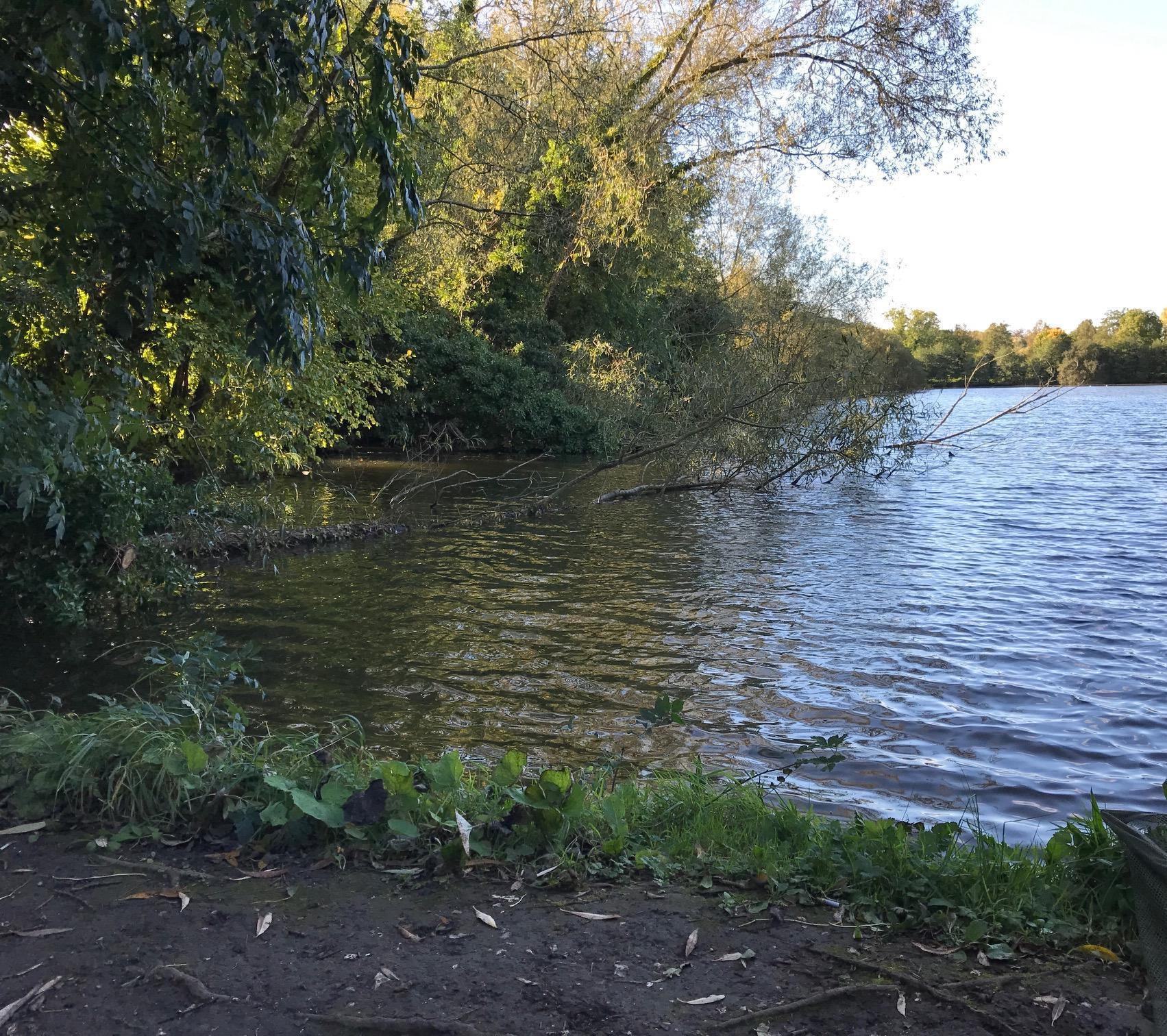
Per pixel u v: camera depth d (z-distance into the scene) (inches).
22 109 240.8
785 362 799.1
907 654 378.6
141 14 222.4
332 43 279.6
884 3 782.5
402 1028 102.4
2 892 135.2
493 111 853.2
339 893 135.9
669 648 385.4
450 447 1054.4
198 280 362.9
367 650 375.9
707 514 820.0
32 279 327.0
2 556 386.3
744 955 117.4
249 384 541.0
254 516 581.9
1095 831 136.3
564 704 310.8
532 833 148.8
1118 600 481.7
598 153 892.0
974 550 641.6
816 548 645.3
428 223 840.3
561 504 875.4
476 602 466.9
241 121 228.2
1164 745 274.7
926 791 239.1
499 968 115.3
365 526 673.6
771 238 1275.8
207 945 121.1
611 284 1400.1
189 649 223.3
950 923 123.7
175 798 159.3
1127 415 2719.0
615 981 112.1
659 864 144.4
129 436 409.7
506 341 1425.9
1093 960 115.6
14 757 170.7
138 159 245.9
